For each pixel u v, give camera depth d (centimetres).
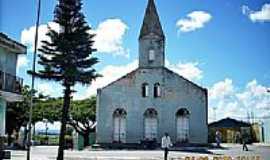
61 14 3559
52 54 3562
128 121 5203
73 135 5256
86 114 5853
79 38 3531
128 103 5234
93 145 5144
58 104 5941
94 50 3616
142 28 5356
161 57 5278
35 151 4566
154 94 5247
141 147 5047
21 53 3538
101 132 5203
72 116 5841
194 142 5128
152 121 5206
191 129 5144
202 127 5138
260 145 5903
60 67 3544
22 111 5316
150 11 5397
